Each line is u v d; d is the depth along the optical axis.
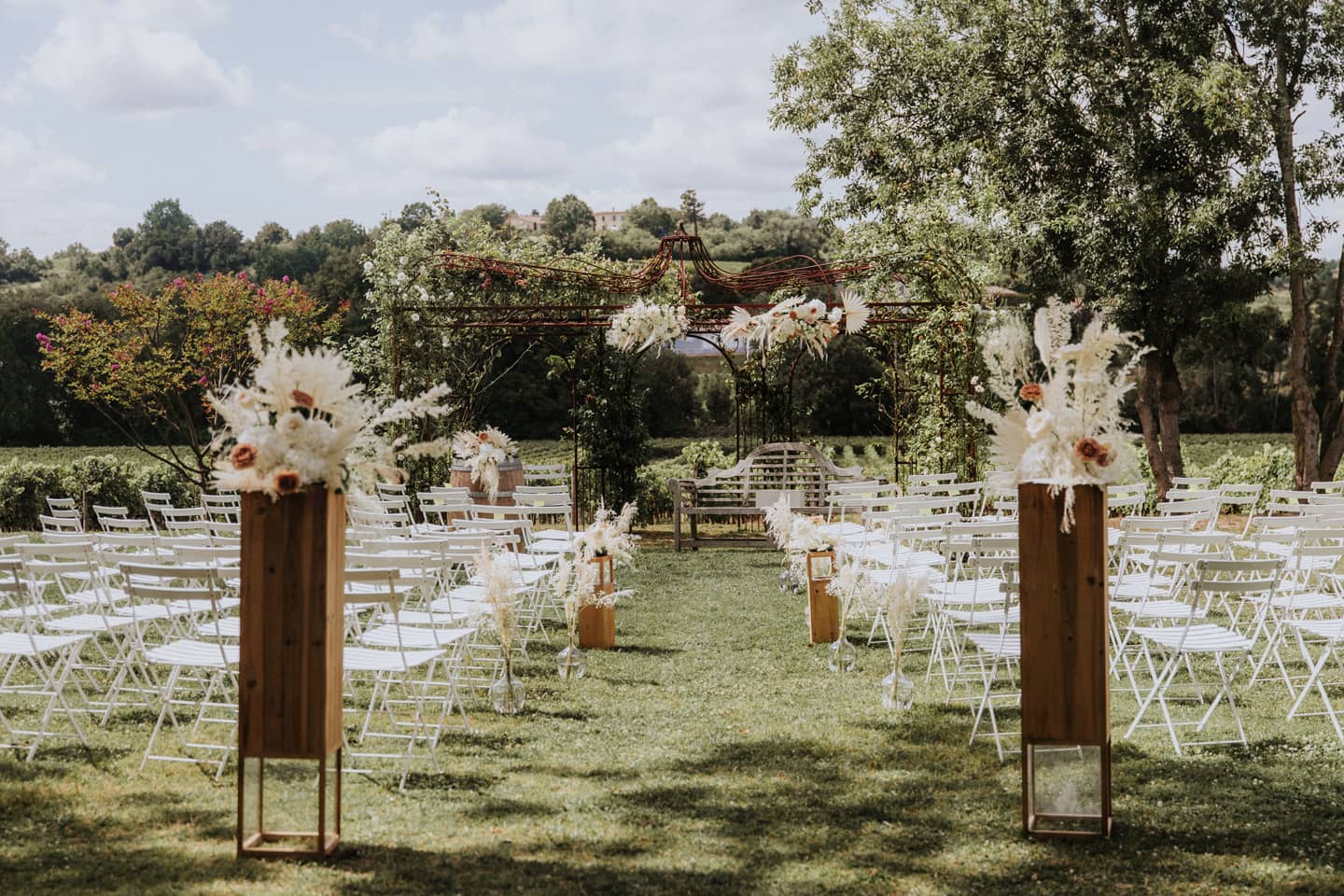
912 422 12.62
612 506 13.47
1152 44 13.69
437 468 12.52
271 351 3.58
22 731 4.88
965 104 14.91
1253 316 13.47
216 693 5.66
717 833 3.75
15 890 3.14
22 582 4.73
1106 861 3.48
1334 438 14.12
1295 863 3.42
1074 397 3.73
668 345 13.39
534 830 3.77
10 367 25.53
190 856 3.47
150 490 13.95
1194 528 7.07
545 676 6.28
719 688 5.99
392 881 3.28
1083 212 13.46
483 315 12.79
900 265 11.66
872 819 3.92
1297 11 13.04
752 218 41.16
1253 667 6.27
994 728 4.77
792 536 7.22
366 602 4.37
